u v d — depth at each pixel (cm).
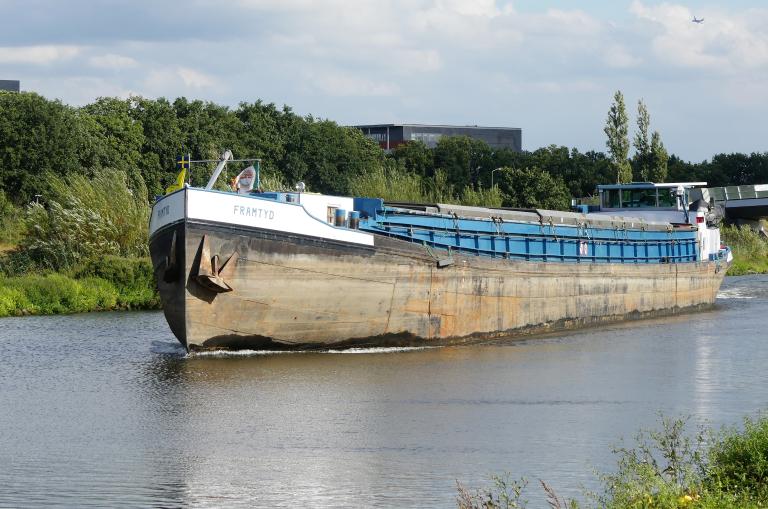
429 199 10338
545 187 13288
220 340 4388
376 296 4666
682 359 4722
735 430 2853
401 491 2608
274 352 4575
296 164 13325
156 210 4422
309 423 3325
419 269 4834
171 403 3616
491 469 2803
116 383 4025
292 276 4378
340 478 2722
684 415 3478
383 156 15850
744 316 6894
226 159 4684
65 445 3069
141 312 6856
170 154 11831
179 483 2686
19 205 10244
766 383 4094
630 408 3594
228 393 3772
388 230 4900
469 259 5131
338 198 4844
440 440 3116
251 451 2989
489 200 11131
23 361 4588
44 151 10362
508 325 5494
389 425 3303
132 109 12212
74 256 7775
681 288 7244
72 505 2503
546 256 5853
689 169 19388
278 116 13762
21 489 2631
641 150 15062
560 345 5188
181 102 12544
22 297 6738
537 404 3650
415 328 4891
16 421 3384
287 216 4350
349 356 4597
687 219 7631
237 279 4244
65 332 5644
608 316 6406
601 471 2767
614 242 6506
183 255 4141
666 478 2497
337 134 14262
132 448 3030
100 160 11112
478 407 3584
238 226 4206
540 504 2484
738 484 2312
